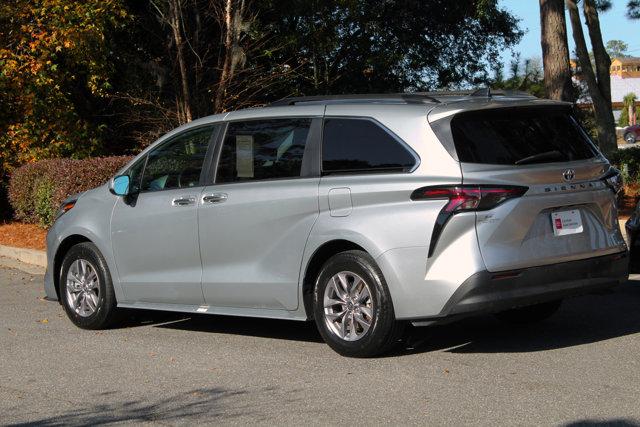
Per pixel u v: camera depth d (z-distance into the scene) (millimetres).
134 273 8297
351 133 7016
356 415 5484
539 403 5570
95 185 14055
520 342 7301
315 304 7051
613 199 7105
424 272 6418
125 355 7441
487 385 6016
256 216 7379
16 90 16688
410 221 6477
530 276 6477
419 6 21922
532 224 6520
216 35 17422
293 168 7281
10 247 14141
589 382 6004
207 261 7754
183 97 16469
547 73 18312
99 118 18531
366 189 6738
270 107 7723
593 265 6824
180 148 8164
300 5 18781
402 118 6754
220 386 6332
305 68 20156
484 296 6336
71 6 16531
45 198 14578
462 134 6543
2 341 8102
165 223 8016
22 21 16922
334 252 7074
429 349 7137
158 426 5473
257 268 7418
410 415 5434
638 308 8602
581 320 8117
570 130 7090
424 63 23031
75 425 5566
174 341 7945
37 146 17062
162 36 17578
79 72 17359
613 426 5098
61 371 6949
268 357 7137
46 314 9477
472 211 6340
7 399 6215
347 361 6844
